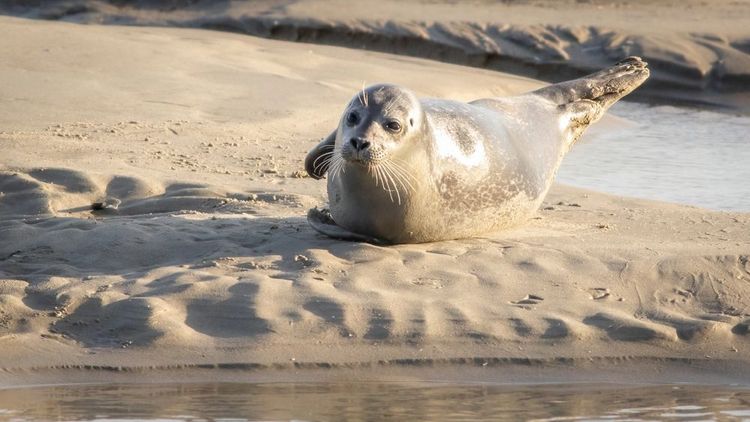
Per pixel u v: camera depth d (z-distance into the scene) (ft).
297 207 104.53
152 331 74.59
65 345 73.72
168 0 313.12
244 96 171.63
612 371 72.33
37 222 96.27
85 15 310.45
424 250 89.92
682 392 68.49
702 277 84.99
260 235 92.53
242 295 78.59
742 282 84.79
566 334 75.87
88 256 88.43
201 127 146.20
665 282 84.43
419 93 199.41
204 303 77.87
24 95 156.56
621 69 120.47
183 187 110.42
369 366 72.02
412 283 82.43
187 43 220.43
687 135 185.06
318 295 78.95
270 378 69.97
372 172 85.05
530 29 272.92
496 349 74.18
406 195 87.51
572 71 257.55
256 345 73.72
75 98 157.79
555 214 108.78
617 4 316.60
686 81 241.14
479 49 267.39
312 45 255.50
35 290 80.33
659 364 73.36
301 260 85.35
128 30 241.35
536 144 104.47
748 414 63.41
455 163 91.35
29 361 71.41
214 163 125.39
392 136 84.07
